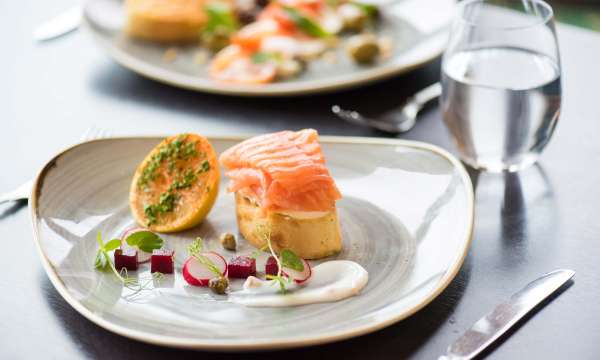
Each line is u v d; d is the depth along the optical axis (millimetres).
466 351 885
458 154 1119
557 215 1032
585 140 1138
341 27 1367
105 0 1406
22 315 934
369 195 1039
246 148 1000
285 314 917
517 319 912
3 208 1051
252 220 996
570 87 1228
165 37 1341
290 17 1339
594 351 897
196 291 941
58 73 1297
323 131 1171
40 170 1023
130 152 1071
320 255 981
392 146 1070
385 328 917
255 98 1234
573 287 951
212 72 1273
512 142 1053
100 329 921
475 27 1061
